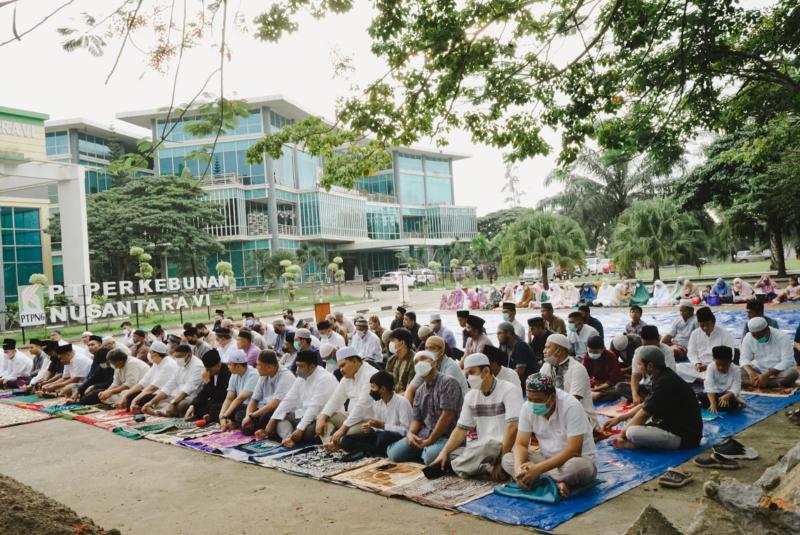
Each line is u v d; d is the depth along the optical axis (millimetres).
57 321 30641
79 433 8703
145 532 4867
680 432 5969
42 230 36406
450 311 28000
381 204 65438
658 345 7523
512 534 4352
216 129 5133
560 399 5148
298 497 5441
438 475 5715
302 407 7539
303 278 55219
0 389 13312
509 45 7691
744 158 13320
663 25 8094
